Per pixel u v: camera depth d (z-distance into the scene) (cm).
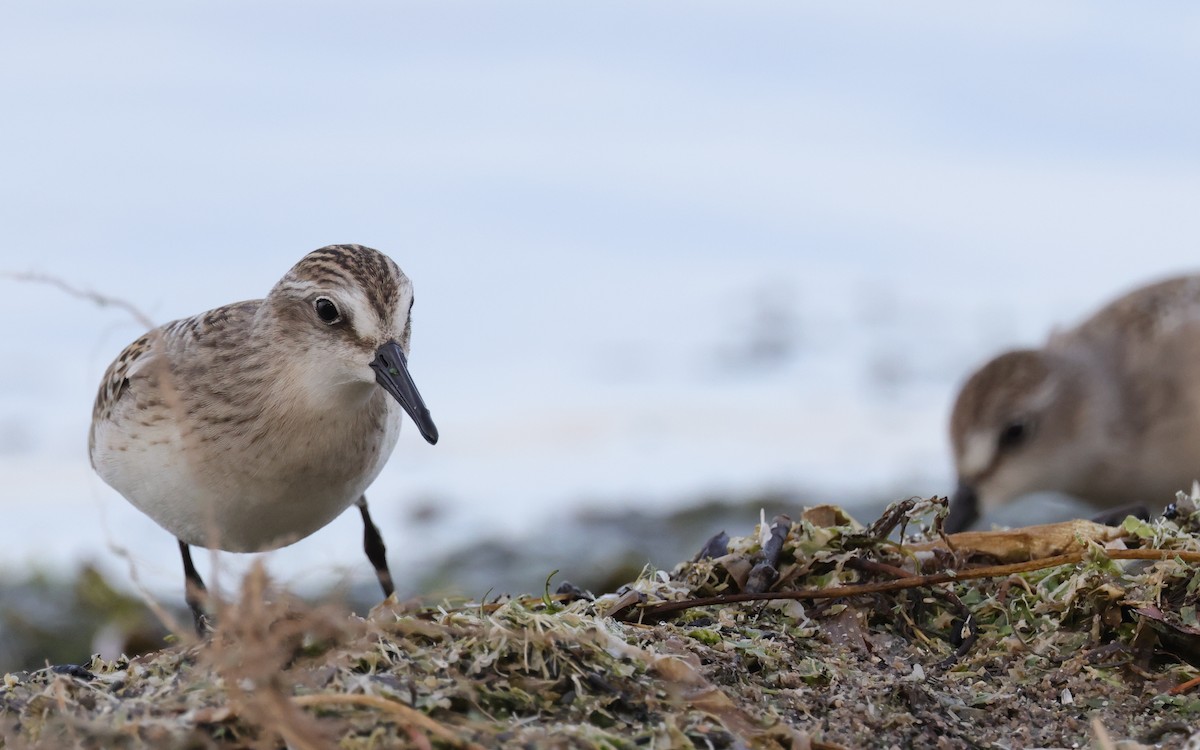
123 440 1067
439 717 659
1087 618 820
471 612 762
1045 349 1684
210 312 1108
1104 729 719
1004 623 835
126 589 1552
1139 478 1644
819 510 920
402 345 1035
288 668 680
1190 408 1608
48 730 661
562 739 643
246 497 1046
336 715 646
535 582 1597
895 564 883
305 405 1027
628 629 786
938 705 740
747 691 732
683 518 1819
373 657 694
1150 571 830
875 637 829
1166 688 764
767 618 837
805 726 709
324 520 1095
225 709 637
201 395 1038
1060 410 1627
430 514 1873
